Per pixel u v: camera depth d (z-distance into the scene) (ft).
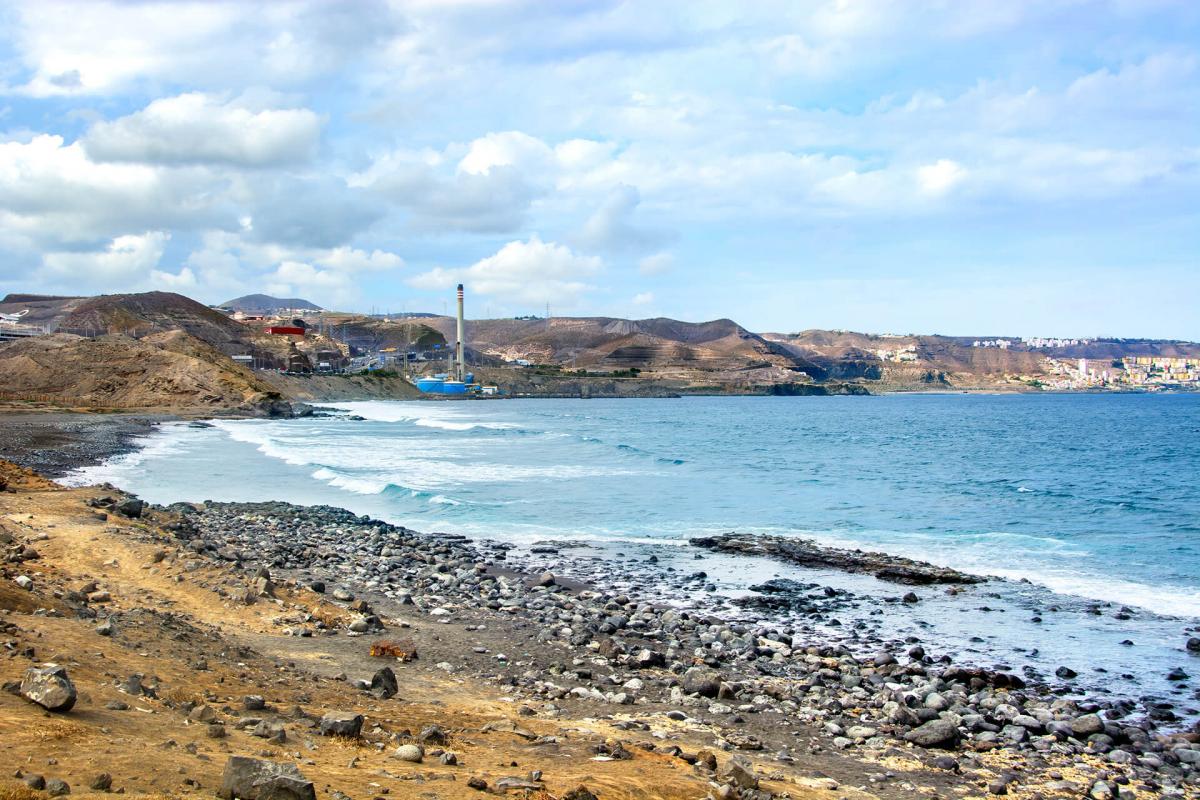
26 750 22.35
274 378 629.92
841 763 38.75
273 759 26.16
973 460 223.71
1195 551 98.27
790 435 341.82
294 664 44.50
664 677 51.72
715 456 231.50
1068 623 68.80
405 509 126.82
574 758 31.94
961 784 37.24
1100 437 336.29
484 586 78.18
